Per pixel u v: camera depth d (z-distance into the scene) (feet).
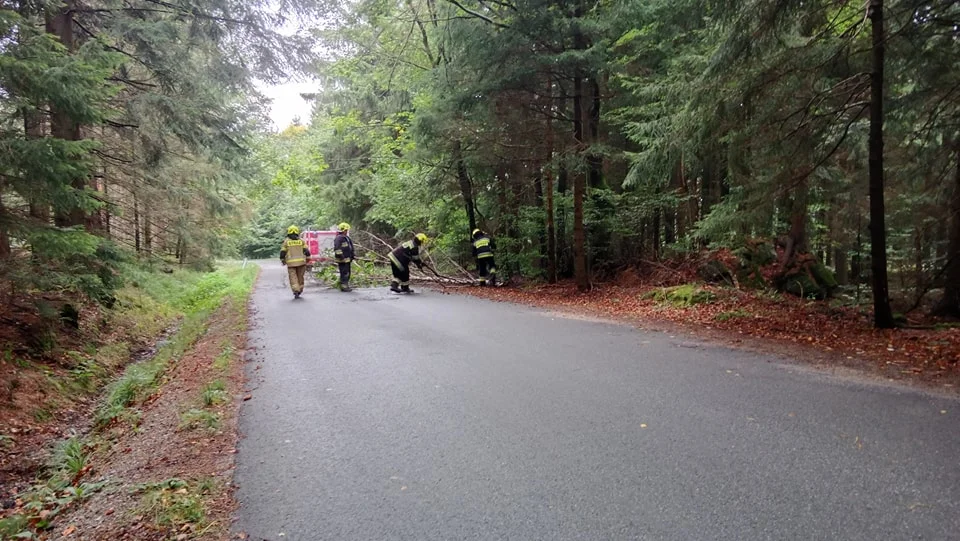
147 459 14.37
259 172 55.62
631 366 21.20
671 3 36.11
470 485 11.55
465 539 9.52
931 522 9.63
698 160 33.47
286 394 18.53
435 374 20.44
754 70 28.71
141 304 44.06
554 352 23.81
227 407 17.30
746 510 10.21
